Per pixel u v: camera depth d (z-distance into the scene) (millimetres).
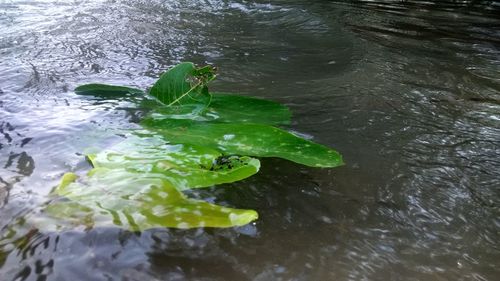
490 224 392
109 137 479
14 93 590
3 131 490
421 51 888
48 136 482
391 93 645
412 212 401
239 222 364
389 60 809
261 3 1354
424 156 482
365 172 450
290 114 526
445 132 537
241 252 353
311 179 437
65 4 1191
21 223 360
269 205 401
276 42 919
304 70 735
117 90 586
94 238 350
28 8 1125
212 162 427
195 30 995
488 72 766
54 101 569
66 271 327
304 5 1349
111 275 327
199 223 362
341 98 616
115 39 871
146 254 343
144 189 387
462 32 1093
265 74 709
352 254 358
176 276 330
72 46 807
